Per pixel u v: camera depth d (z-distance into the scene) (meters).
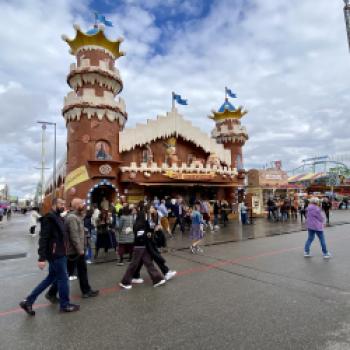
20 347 3.93
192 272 7.65
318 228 8.93
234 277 7.04
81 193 17.77
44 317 4.96
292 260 8.72
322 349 3.64
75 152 18.36
